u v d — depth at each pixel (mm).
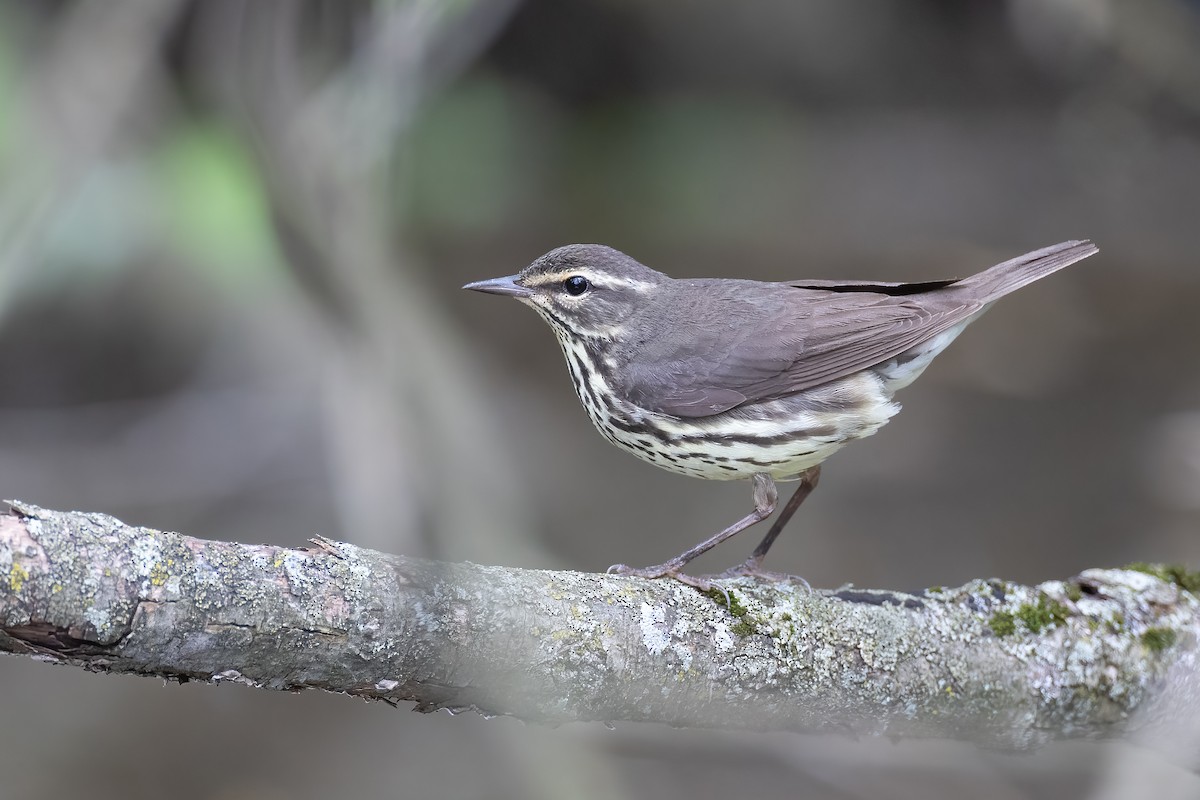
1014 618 7812
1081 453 16203
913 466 16469
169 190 10938
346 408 9031
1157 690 7926
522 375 17281
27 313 14633
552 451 16281
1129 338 18203
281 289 10805
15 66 10477
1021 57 21422
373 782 13094
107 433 15391
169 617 5766
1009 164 21094
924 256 19266
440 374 9578
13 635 5547
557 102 19203
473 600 6434
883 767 13531
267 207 7789
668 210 19281
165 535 5895
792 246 19266
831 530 15648
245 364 15703
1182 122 20531
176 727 13555
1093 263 19625
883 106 21719
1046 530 15133
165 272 14227
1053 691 7707
